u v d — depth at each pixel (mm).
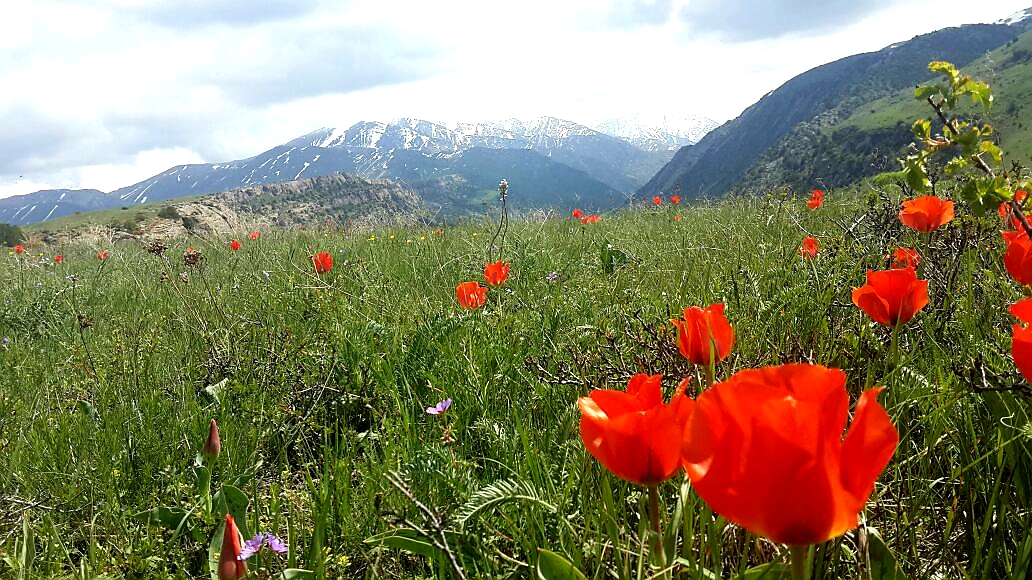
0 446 998
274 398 1154
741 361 897
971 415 704
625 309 1258
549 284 1760
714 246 1956
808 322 1029
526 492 619
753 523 285
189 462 975
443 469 737
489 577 582
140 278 2637
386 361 1192
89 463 967
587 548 600
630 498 670
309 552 705
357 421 1124
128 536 793
